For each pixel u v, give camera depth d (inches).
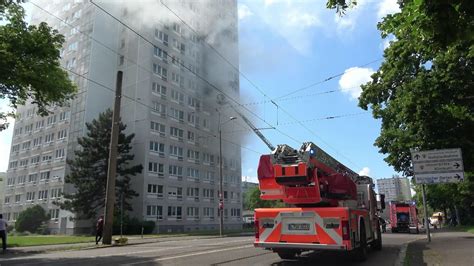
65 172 2277.3
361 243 460.1
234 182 2851.9
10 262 490.9
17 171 2699.3
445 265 386.6
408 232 1579.7
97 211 1894.7
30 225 2132.1
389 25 210.5
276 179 447.5
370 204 567.8
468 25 164.2
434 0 158.6
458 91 595.5
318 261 462.9
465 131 639.1
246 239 1042.7
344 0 195.8
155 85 2316.7
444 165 575.2
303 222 431.5
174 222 2276.1
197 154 2541.8
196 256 515.5
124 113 2346.2
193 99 2573.8
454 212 2578.7
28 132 2682.1
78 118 2304.4
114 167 940.6
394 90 727.7
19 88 757.9
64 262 475.8
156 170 2222.0
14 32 711.7
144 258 498.3
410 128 684.1
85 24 2445.9
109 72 2413.9
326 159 486.3
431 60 614.9
